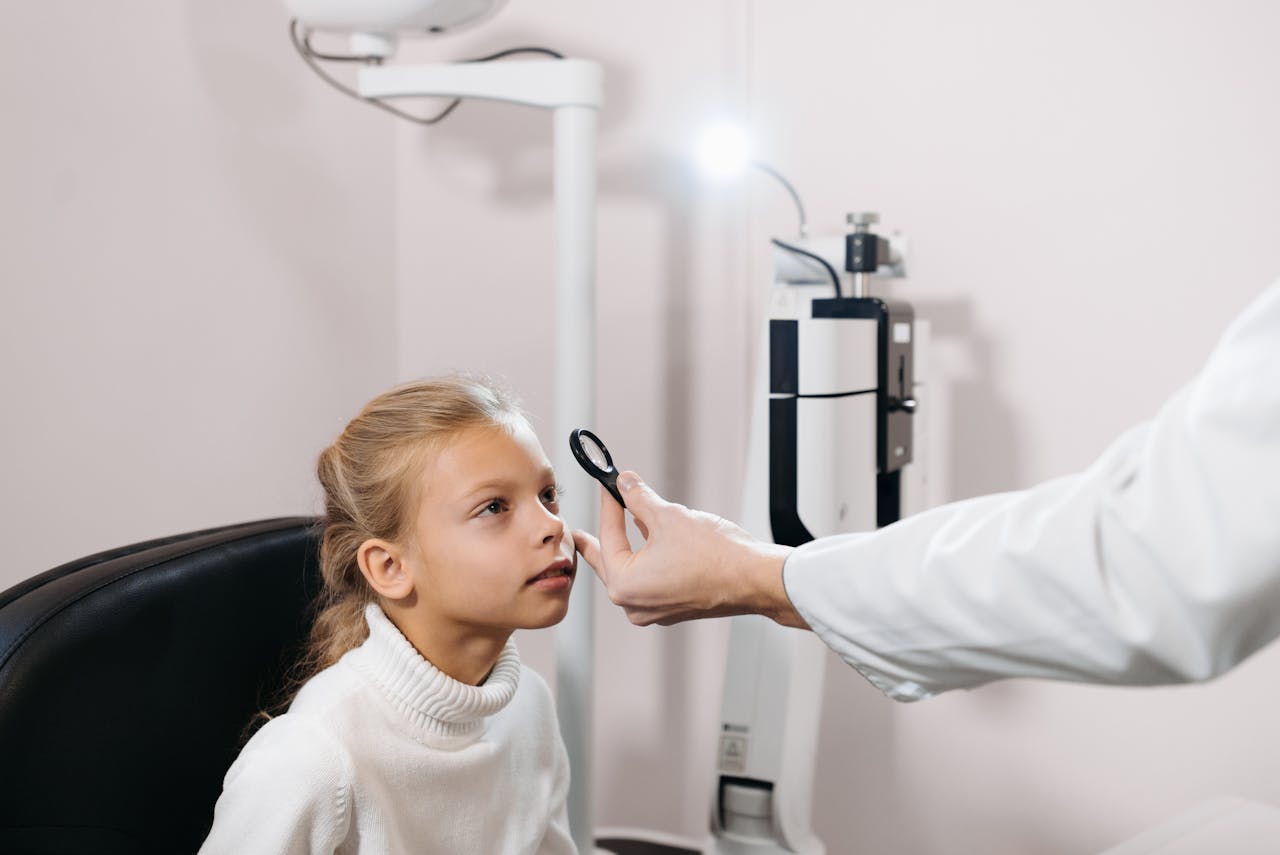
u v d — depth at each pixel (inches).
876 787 67.8
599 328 71.3
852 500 49.3
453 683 34.5
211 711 34.5
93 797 30.4
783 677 54.4
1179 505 20.8
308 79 64.7
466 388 36.2
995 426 64.0
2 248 46.8
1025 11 61.5
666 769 72.1
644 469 71.1
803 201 66.7
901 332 53.6
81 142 50.3
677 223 69.1
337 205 67.9
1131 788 62.4
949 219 63.9
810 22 65.6
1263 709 59.5
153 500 54.9
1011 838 65.1
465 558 33.8
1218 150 58.5
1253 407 19.9
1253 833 44.5
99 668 30.8
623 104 69.4
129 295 53.1
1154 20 59.2
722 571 28.5
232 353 59.7
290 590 38.4
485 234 72.6
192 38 56.1
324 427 67.5
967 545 24.0
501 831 37.8
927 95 63.7
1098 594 21.9
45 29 48.3
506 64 54.1
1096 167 60.8
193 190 56.7
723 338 68.8
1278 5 56.8
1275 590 20.1
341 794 31.9
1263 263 58.1
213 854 31.2
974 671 25.0
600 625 72.5
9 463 47.5
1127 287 60.8
